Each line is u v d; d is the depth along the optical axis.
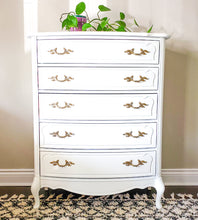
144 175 1.67
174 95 2.08
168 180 2.16
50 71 1.56
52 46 1.53
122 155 1.63
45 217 1.62
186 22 1.99
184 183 2.16
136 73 1.57
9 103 2.05
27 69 2.01
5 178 2.11
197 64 2.05
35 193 1.69
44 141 1.63
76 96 1.57
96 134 1.61
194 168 2.16
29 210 1.70
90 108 1.58
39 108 1.60
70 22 1.67
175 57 2.04
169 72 2.05
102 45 1.52
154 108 1.61
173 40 2.01
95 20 1.98
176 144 2.14
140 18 1.98
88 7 1.96
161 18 1.99
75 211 1.70
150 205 1.78
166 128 2.12
